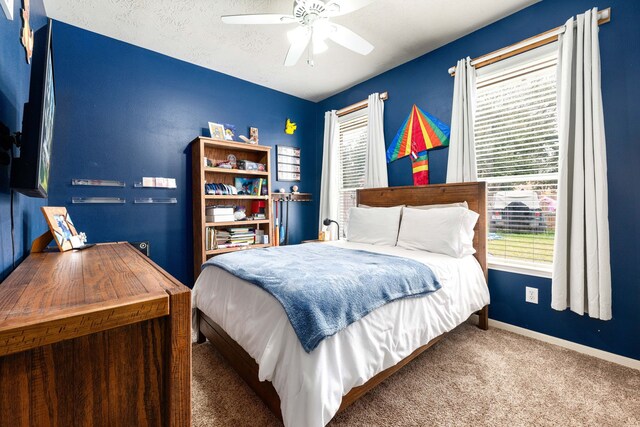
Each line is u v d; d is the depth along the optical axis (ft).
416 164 9.97
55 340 1.90
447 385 5.32
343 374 3.89
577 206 6.28
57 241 5.09
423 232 7.97
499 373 5.70
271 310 4.24
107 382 2.17
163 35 8.57
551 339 6.98
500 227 8.20
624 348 6.02
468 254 7.50
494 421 4.44
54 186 7.82
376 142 11.03
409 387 5.25
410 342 5.00
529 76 7.56
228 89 11.28
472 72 8.28
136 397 2.29
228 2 7.11
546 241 7.33
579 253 6.24
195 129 10.41
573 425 4.36
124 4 7.18
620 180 6.04
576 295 6.30
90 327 2.03
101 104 8.52
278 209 12.98
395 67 10.66
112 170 8.72
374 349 4.32
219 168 10.12
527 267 7.46
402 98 10.44
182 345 2.42
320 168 14.34
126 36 8.61
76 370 2.05
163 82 9.67
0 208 3.41
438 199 8.85
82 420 2.07
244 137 11.06
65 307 2.08
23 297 2.32
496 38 7.97
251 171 10.98
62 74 7.93
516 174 7.81
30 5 4.91
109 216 8.70
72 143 8.09
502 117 8.05
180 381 2.41
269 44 9.06
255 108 12.14
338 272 5.01
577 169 6.27
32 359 1.89
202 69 10.57
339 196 13.30
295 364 3.64
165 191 9.74
